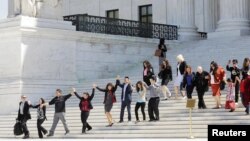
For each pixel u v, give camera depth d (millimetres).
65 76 30625
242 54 30359
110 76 33062
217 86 20406
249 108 19359
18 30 28781
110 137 20156
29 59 29203
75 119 23750
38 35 29500
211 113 19984
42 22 29812
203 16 45125
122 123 20953
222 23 37438
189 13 39469
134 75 31844
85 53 31797
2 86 28984
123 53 34000
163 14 46156
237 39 33906
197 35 39656
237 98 20391
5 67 29609
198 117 19906
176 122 19906
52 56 30141
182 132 19000
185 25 39188
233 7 37281
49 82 29688
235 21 36938
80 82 31047
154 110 20391
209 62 30938
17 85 28375
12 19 29297
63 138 21156
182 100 22266
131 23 36062
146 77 23531
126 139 18734
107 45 33094
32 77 29219
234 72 20406
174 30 38656
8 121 26391
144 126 20234
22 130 22281
